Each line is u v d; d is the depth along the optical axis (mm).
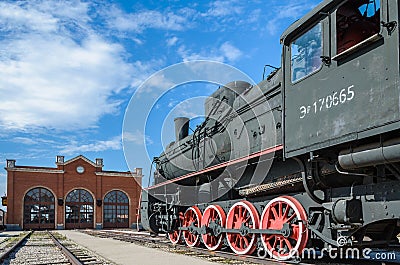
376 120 5789
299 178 8266
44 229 46656
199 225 12703
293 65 7812
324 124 6793
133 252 13031
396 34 5586
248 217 10297
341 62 6562
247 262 9445
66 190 48531
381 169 6477
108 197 50531
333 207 7211
